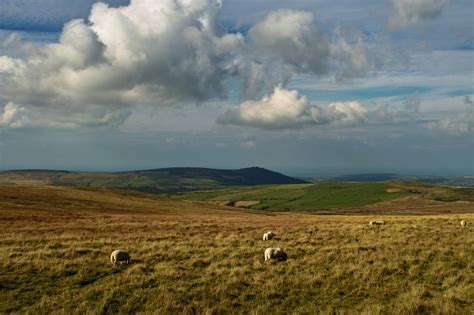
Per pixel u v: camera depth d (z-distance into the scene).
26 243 31.27
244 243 30.97
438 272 20.56
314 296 17.98
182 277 20.67
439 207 170.12
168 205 107.75
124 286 19.12
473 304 16.11
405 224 41.53
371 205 187.62
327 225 44.94
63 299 17.61
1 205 69.25
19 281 19.91
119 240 33.34
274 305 17.05
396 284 18.94
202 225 48.19
